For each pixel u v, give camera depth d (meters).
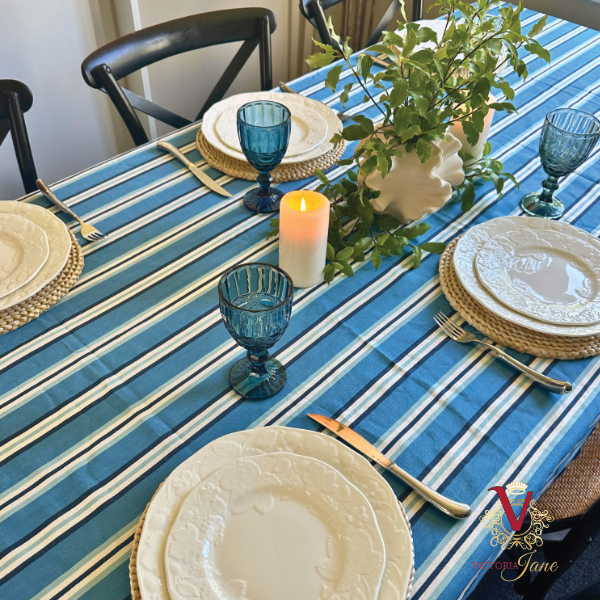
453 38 0.80
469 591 0.63
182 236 0.94
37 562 0.55
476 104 0.80
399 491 0.62
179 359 0.75
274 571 0.52
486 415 0.70
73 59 1.81
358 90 1.31
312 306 0.83
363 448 0.65
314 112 1.15
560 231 0.91
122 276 0.86
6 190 1.88
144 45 1.24
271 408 0.70
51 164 1.96
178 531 0.54
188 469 0.59
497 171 1.02
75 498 0.60
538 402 0.72
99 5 1.79
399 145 0.87
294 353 0.77
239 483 0.57
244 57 1.40
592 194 1.08
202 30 1.31
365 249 0.88
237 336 0.63
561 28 1.65
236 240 0.93
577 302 0.80
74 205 0.98
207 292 0.85
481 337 0.79
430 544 0.57
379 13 2.41
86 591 0.53
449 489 0.62
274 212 0.99
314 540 0.54
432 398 0.72
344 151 1.12
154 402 0.70
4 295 0.76
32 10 1.63
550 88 1.38
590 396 0.73
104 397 0.70
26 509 0.59
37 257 0.81
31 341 0.76
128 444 0.65
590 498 0.92
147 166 1.08
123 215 0.97
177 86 2.13
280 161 0.94
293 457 0.59
